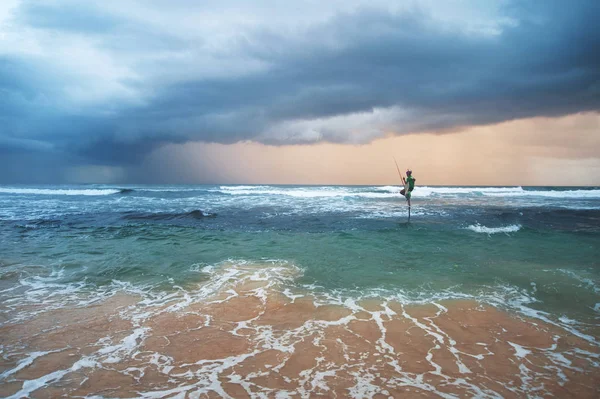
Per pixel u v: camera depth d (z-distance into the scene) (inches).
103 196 1181.7
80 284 226.4
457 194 1296.8
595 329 158.4
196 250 329.1
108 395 107.5
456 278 237.5
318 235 410.0
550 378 118.6
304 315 174.9
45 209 719.1
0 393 107.3
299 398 106.9
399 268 263.6
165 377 118.6
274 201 942.4
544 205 818.2
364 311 179.9
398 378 118.6
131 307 185.5
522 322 166.2
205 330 157.1
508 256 301.7
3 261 284.7
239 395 108.2
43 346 140.2
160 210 698.8
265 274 248.4
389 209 714.2
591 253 312.5
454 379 118.0
